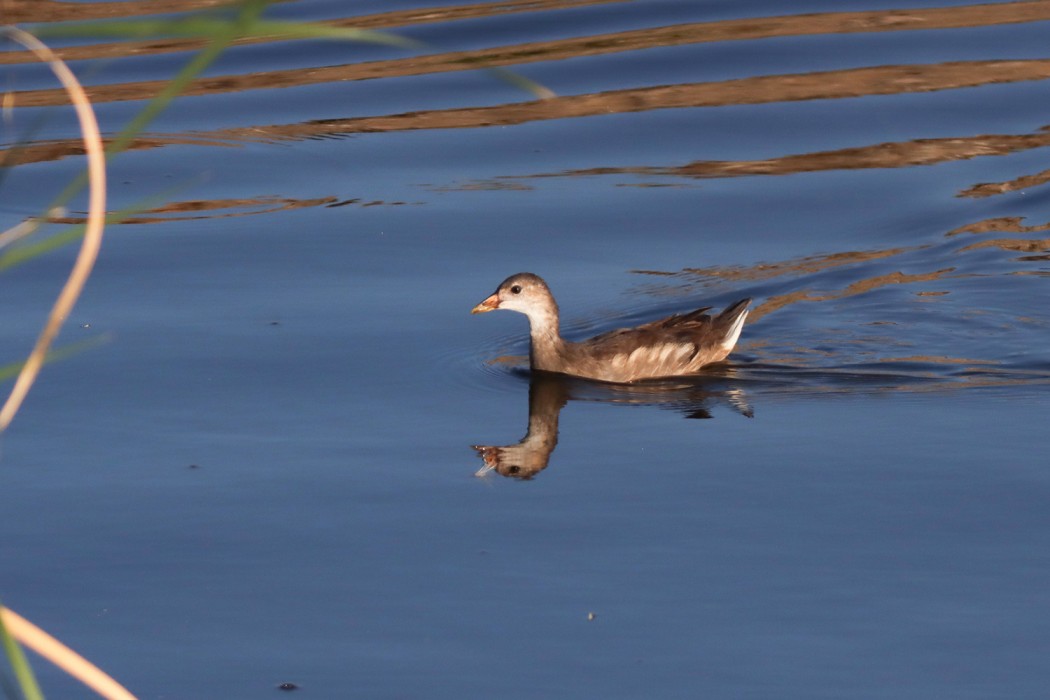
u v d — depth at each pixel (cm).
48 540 1184
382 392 1549
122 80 2747
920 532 1175
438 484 1308
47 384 1540
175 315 1750
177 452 1374
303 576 1118
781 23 2952
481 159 2334
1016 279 1877
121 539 1187
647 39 2861
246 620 1048
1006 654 980
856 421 1459
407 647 1005
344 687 953
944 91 2561
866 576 1098
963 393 1538
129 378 1559
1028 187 2162
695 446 1402
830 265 1936
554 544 1170
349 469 1341
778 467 1332
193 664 988
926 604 1052
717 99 2550
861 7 3045
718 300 1831
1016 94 2536
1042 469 1302
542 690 945
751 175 2247
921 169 2252
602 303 1831
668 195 2170
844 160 2297
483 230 2044
